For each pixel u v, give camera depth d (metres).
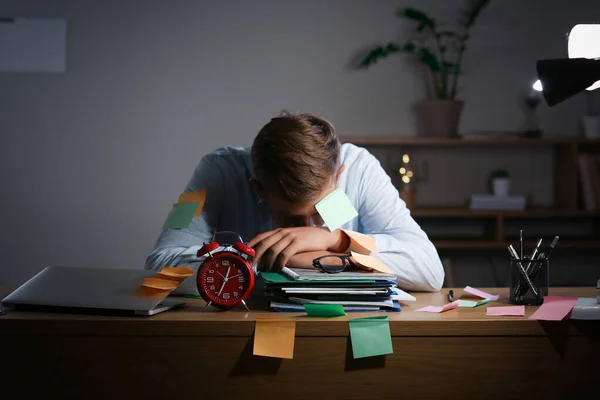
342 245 1.42
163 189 4.38
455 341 1.18
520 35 4.39
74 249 4.36
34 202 4.34
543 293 1.35
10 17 4.28
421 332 1.18
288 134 1.36
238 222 1.80
